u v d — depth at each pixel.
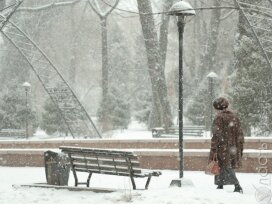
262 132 51.66
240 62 52.28
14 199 21.14
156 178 30.62
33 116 86.69
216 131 21.62
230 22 104.56
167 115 72.69
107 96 90.38
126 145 44.25
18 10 82.12
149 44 72.12
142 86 132.62
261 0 50.28
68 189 22.94
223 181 21.64
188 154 34.53
